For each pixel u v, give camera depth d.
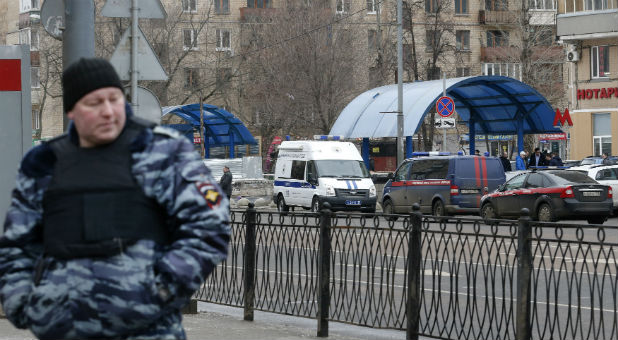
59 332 5.18
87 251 5.11
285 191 56.75
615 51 76.94
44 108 108.00
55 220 5.21
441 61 109.56
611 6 76.12
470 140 63.31
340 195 52.69
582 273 11.58
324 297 14.24
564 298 14.29
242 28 103.75
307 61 84.75
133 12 15.23
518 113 60.00
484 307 12.69
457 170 46.78
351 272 14.77
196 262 5.14
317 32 85.38
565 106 106.94
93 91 5.18
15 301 5.38
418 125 58.34
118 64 15.23
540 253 12.09
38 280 5.21
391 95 62.50
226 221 5.28
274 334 14.30
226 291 17.64
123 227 5.15
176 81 101.19
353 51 86.06
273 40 89.56
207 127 84.75
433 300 13.50
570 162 66.50
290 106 88.31
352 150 55.19
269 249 16.11
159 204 5.24
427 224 13.45
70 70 5.21
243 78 102.69
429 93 59.25
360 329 15.20
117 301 5.09
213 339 13.65
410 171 49.16
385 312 15.17
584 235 12.61
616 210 47.00
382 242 14.14
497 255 12.43
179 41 97.62
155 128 5.33
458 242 13.02
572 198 40.41
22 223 5.39
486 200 44.38
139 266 5.14
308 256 15.20
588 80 78.56
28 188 5.39
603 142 78.25
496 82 56.81
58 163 5.29
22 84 15.89
